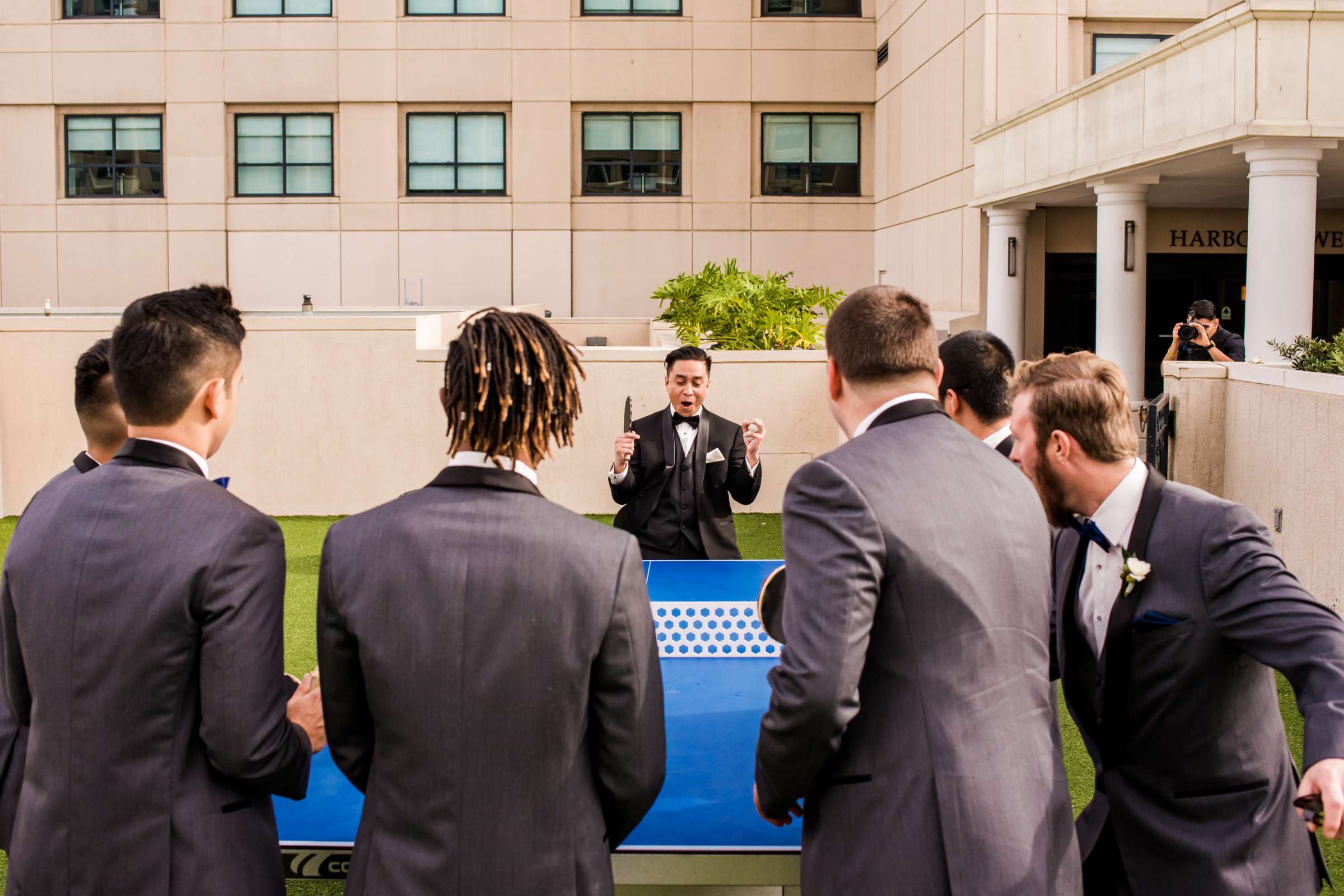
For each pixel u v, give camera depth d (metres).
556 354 2.13
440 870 1.92
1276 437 6.71
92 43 21.75
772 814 2.22
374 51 21.81
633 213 22.20
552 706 1.94
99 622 2.05
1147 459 7.76
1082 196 13.78
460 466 2.08
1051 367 2.42
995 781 1.97
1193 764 2.28
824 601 1.98
